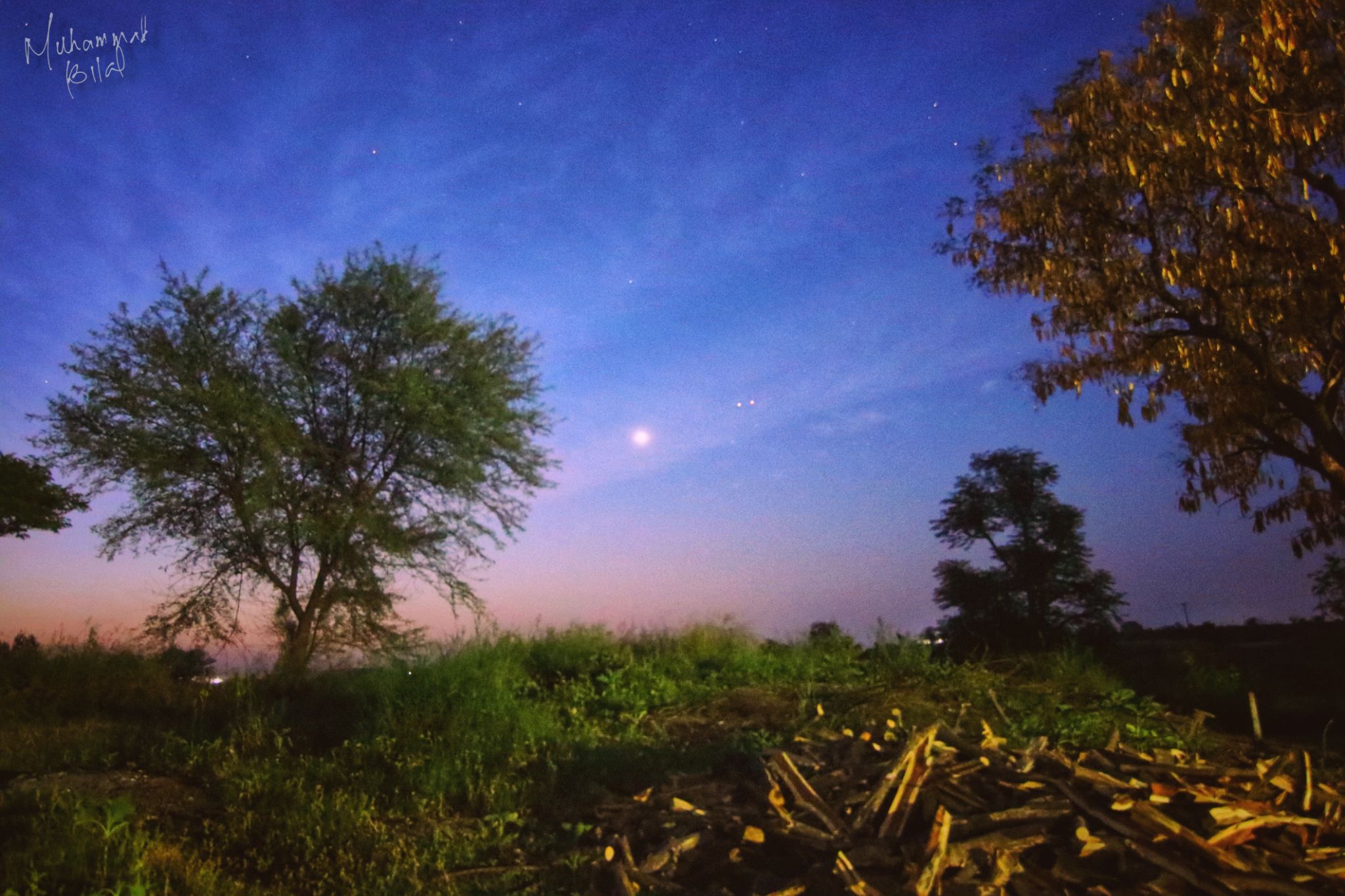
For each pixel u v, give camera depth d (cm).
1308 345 1414
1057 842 433
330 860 539
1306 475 1602
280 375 1691
